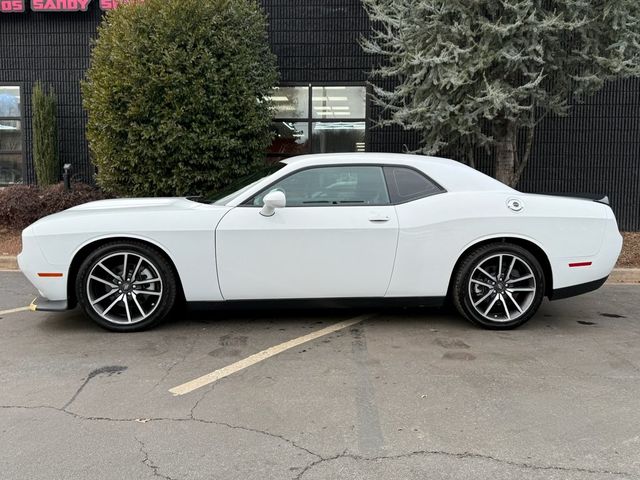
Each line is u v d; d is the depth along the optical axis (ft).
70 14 34.19
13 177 36.22
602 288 22.75
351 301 16.11
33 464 9.21
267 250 15.58
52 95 34.12
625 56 23.40
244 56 27.27
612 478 8.81
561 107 25.88
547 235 16.21
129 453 9.56
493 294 16.33
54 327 16.70
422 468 9.11
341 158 16.53
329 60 33.47
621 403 11.53
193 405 11.41
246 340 15.48
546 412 11.10
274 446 9.80
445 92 24.07
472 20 23.18
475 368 13.44
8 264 26.40
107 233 15.44
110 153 26.50
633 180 32.76
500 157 26.71
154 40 25.72
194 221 15.51
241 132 27.07
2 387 12.28
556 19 21.75
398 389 12.19
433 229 15.88
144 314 15.98
